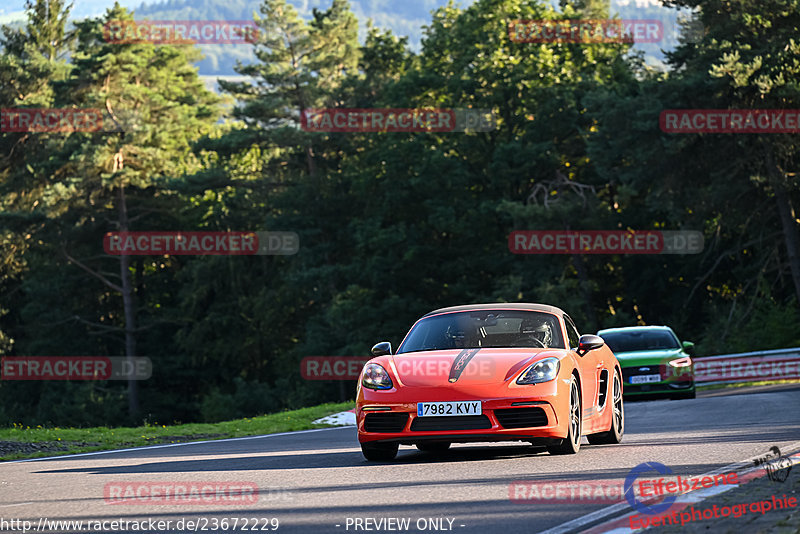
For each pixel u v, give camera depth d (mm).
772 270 159000
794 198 148500
